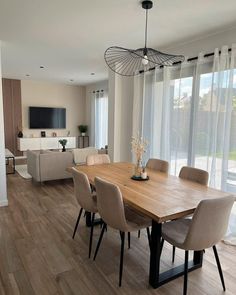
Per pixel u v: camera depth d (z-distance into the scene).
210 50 3.22
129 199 1.93
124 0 2.29
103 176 2.64
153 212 1.67
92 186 2.69
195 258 2.26
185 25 2.87
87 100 8.67
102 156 3.47
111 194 1.96
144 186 2.30
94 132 8.16
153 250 1.95
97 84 7.97
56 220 3.20
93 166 3.16
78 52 4.11
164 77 3.70
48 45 3.72
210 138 3.13
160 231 1.91
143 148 2.62
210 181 3.12
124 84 4.62
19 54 4.25
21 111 7.61
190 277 2.10
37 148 7.75
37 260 2.30
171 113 3.70
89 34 3.22
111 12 2.55
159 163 3.10
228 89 2.87
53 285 1.96
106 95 7.45
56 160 4.71
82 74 6.27
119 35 3.25
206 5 2.36
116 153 4.75
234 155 2.90
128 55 2.82
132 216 2.22
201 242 1.75
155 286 1.95
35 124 7.81
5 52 4.11
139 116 4.30
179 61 3.54
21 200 3.92
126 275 2.11
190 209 1.74
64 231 2.90
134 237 2.79
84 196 2.43
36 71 5.90
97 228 2.99
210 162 3.15
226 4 2.33
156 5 2.36
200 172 2.50
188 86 3.44
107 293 1.89
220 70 2.93
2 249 2.48
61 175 4.81
